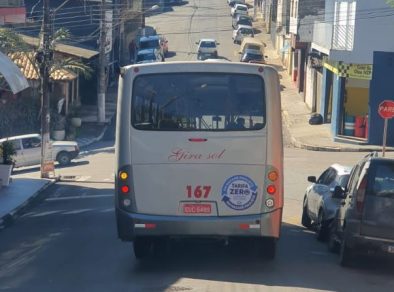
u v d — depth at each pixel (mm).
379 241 13930
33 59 43875
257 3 98750
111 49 60312
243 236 13320
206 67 13273
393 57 41844
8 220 22484
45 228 20875
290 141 44812
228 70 13250
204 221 13203
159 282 12766
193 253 15680
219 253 15664
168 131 13250
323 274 13781
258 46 68125
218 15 94312
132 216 13281
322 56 48781
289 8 66312
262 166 13258
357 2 41844
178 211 13305
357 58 42250
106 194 28797
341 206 15828
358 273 14047
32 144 37938
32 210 25094
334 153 40812
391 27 41812
